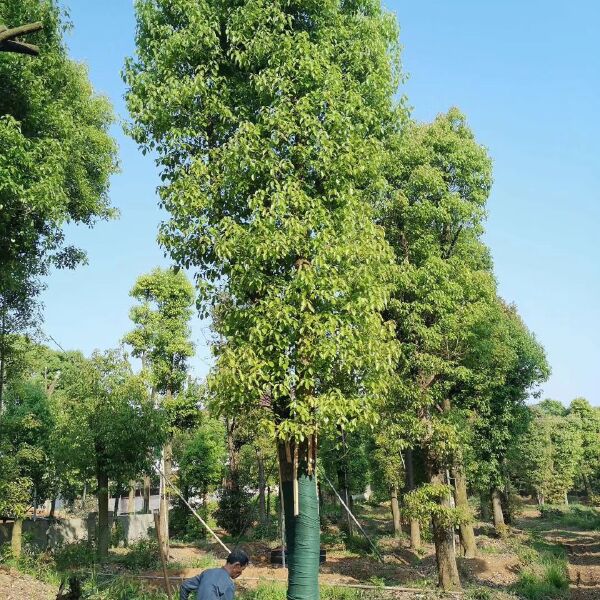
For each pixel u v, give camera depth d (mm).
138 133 11242
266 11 10602
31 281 17891
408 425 15633
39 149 13562
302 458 9852
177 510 32594
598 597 16953
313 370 9250
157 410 23719
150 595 13703
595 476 61969
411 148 16484
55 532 27562
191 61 11156
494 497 33062
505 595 16094
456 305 16078
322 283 9391
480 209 16703
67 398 24406
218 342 10312
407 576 18234
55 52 14836
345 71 11648
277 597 13656
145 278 30609
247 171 10211
